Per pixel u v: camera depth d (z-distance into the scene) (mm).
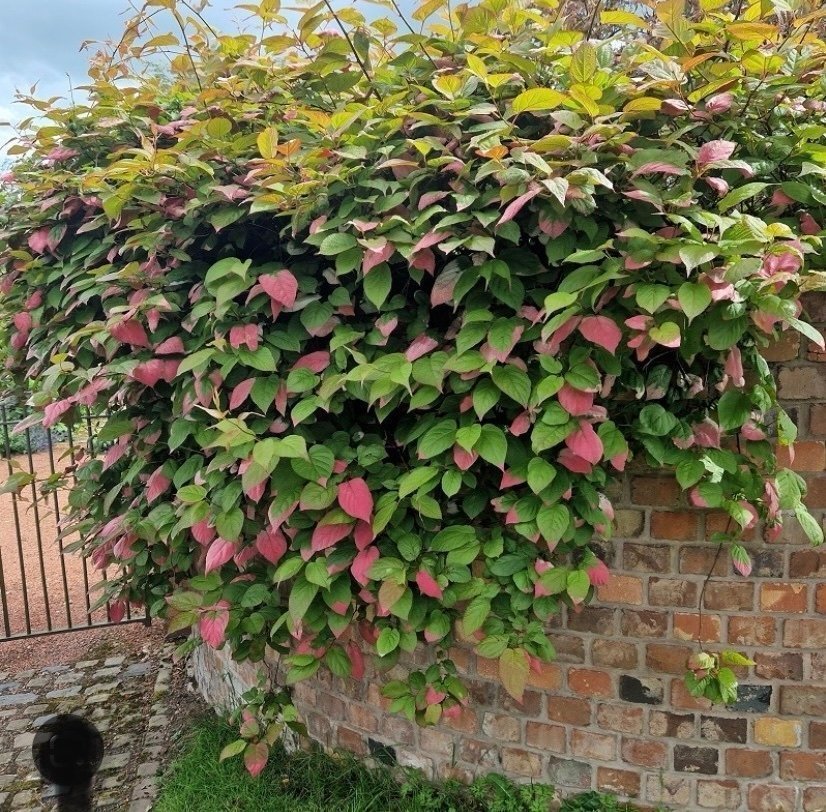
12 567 5379
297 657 2076
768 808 2043
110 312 2023
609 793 2113
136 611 4422
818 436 1932
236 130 2248
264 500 2125
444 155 1761
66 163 2666
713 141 1684
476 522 2021
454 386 1786
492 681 2189
